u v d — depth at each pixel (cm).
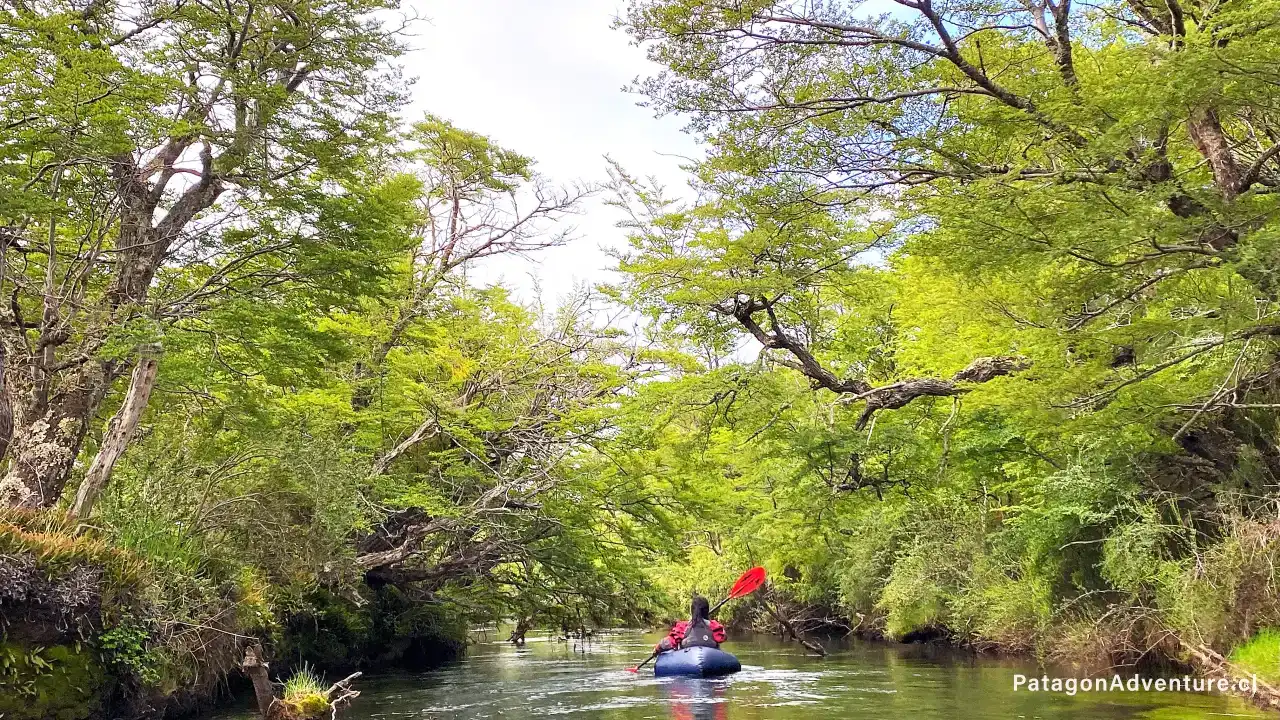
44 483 1038
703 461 1711
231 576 1146
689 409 1540
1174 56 761
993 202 902
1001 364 1232
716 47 1047
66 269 1254
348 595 1440
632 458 1642
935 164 1077
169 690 952
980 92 981
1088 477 1245
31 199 884
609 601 1892
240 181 1108
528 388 1811
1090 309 1041
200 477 1206
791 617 2603
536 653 2122
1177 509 1170
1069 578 1374
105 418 1334
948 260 965
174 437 1229
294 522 1250
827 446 1551
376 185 1430
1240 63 718
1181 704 924
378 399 1546
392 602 1873
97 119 909
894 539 2131
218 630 1023
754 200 1212
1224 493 1109
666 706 1067
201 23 1101
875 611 2216
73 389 1105
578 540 1734
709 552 2828
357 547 1555
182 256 1183
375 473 1458
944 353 1518
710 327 1466
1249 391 1084
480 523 1549
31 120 916
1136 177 880
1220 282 935
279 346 1156
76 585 837
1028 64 1045
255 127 1091
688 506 1755
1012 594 1545
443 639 2047
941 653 1731
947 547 1872
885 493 1733
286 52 1183
